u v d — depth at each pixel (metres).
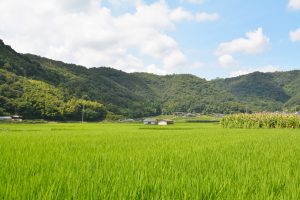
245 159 8.55
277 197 4.69
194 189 4.88
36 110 102.50
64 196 4.32
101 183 5.08
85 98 140.12
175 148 11.55
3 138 17.00
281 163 7.84
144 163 7.47
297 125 45.84
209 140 16.50
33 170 6.22
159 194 4.60
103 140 16.03
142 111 163.75
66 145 12.54
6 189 4.42
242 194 4.71
